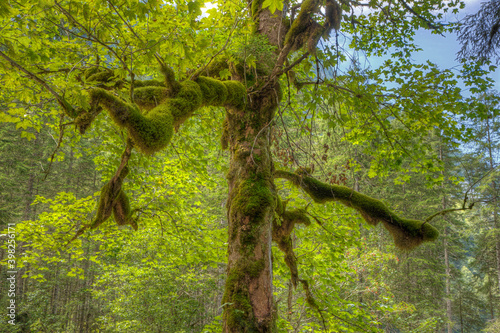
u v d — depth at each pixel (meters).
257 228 3.68
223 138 4.92
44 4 2.70
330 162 6.45
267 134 4.34
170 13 4.09
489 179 12.11
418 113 5.43
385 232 12.51
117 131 5.54
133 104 2.89
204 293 10.76
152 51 3.07
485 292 18.30
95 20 3.77
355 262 9.34
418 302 14.73
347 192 5.23
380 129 5.89
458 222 17.98
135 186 6.34
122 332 10.08
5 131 13.47
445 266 17.38
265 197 3.84
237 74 4.54
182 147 6.37
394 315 9.07
